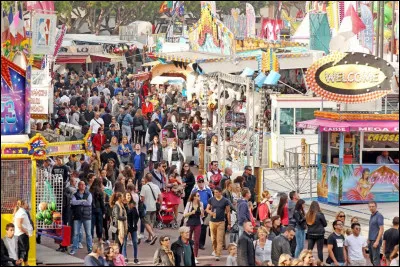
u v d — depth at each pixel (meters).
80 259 49.97
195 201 51.53
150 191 54.38
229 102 78.31
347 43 72.25
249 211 51.41
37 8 54.50
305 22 92.62
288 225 48.69
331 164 59.00
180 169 67.38
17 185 48.06
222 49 89.31
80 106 91.56
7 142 48.59
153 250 53.00
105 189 55.56
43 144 48.38
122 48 126.00
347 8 71.00
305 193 62.34
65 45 123.94
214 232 51.31
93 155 61.56
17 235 46.16
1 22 47.84
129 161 66.88
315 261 43.97
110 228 49.84
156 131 79.06
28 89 49.47
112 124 76.56
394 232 46.66
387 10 83.62
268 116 75.00
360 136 58.62
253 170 65.38
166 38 120.31
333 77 59.16
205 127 76.19
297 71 84.75
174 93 99.38
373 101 60.69
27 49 49.75
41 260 49.53
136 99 99.62
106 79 120.94
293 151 72.75
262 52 80.62
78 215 51.19
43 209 49.75
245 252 44.59
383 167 58.78
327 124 58.38
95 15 128.25
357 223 46.69
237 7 106.94
